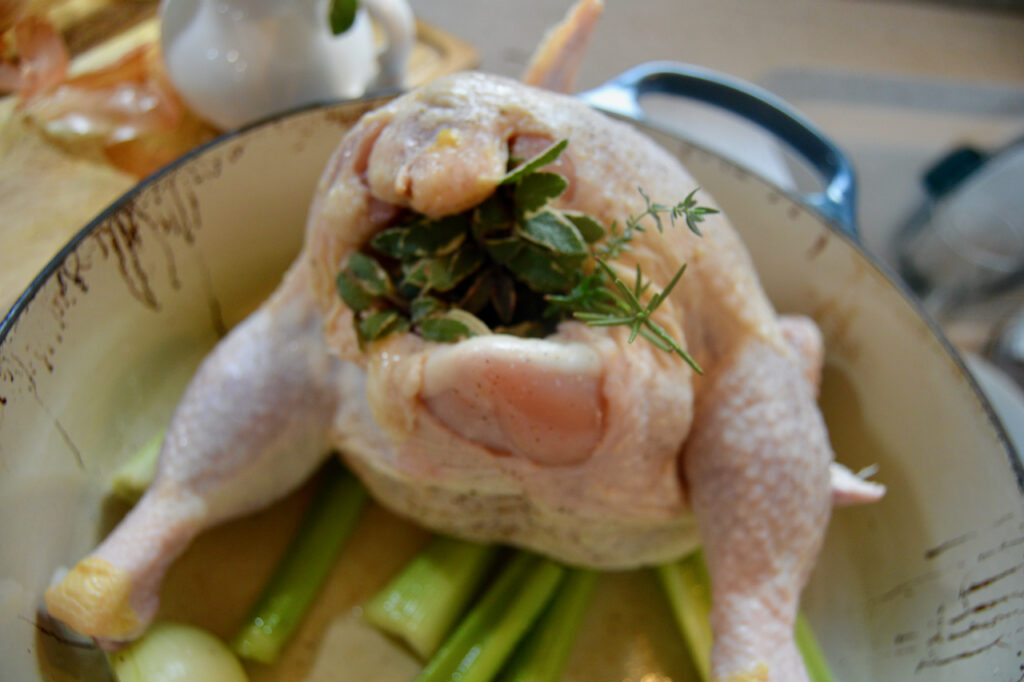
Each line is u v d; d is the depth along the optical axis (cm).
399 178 40
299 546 48
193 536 45
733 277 44
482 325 41
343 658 47
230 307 52
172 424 45
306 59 53
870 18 90
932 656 45
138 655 43
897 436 49
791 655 42
